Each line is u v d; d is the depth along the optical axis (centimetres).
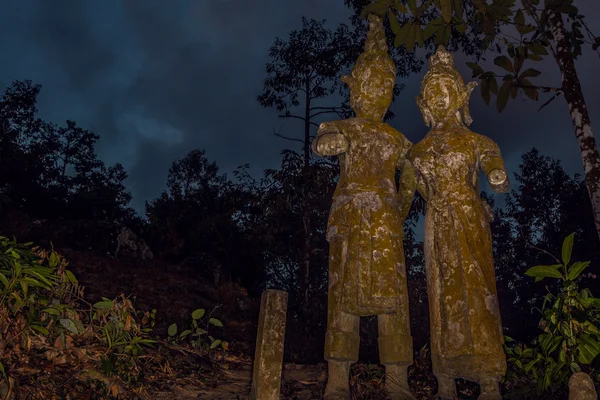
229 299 1532
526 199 2505
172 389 559
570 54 763
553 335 505
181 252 1950
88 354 532
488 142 522
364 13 605
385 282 482
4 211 1647
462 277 482
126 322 567
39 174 2738
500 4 689
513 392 530
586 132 733
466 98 547
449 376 488
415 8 601
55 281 595
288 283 1930
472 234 493
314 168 1661
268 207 1680
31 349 513
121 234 1662
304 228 1711
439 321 489
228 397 540
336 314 485
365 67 545
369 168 511
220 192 2569
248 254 2041
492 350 464
